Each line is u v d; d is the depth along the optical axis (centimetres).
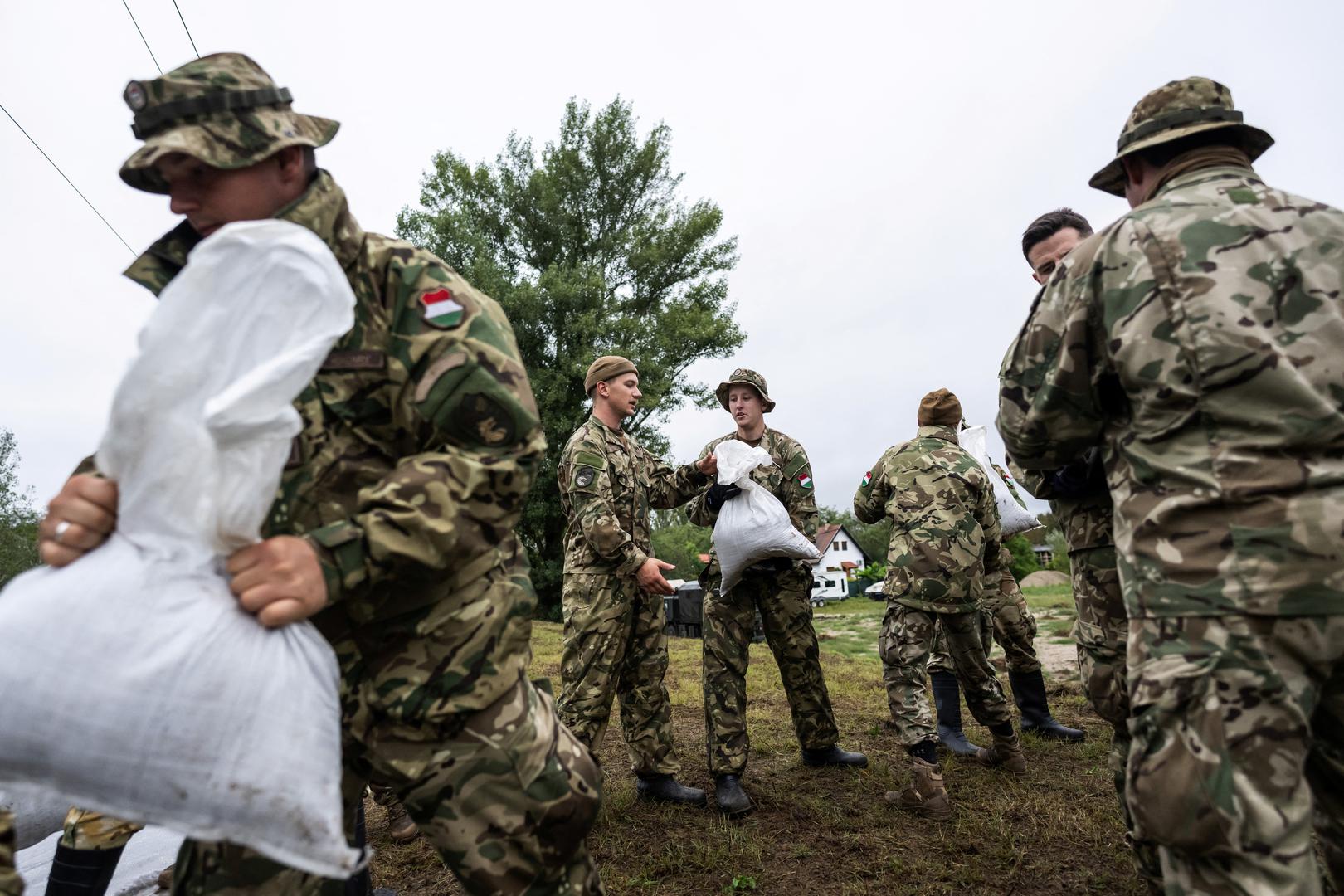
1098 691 205
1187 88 160
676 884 245
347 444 124
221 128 111
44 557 99
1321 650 122
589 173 2312
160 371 96
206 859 118
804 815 299
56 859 178
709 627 334
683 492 348
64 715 87
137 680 89
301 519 121
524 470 121
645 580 296
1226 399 130
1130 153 163
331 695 107
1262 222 137
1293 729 122
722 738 314
